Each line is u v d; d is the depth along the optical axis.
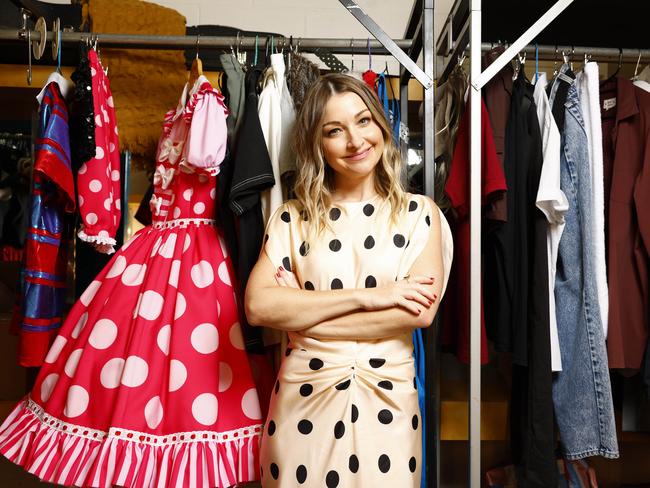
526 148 1.21
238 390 1.09
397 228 1.01
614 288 1.22
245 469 1.04
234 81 1.21
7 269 1.81
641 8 1.34
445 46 1.62
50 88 1.18
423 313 0.92
